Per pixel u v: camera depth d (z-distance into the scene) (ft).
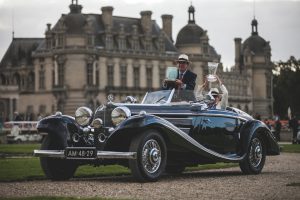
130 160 47.85
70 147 49.21
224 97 59.21
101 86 371.76
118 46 384.06
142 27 402.31
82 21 362.94
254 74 495.00
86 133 49.90
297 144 147.13
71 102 359.66
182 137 50.55
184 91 54.54
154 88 401.49
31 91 387.34
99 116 50.21
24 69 405.80
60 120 51.08
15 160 75.36
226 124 56.29
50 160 51.37
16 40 423.64
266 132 58.49
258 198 38.14
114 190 42.68
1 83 423.23
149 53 399.03
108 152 48.01
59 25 362.53
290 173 58.08
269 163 73.00
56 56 364.38
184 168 59.11
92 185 46.16
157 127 49.11
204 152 52.54
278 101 551.59
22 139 202.18
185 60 57.00
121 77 384.27
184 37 422.00
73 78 359.46
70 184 47.26
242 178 52.49
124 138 49.52
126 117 48.39
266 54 495.82
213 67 59.93
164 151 49.49
